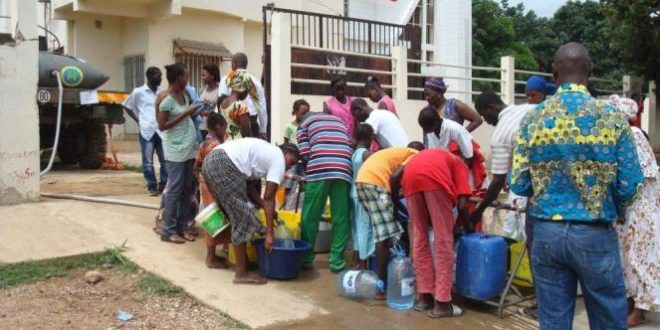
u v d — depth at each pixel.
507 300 5.02
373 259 5.56
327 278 5.65
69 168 12.67
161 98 6.03
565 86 3.23
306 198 5.80
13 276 5.27
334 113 7.58
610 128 3.07
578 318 4.83
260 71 19.56
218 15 18.22
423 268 4.83
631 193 3.08
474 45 26.75
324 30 13.97
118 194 8.65
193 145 6.21
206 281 5.36
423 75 13.02
